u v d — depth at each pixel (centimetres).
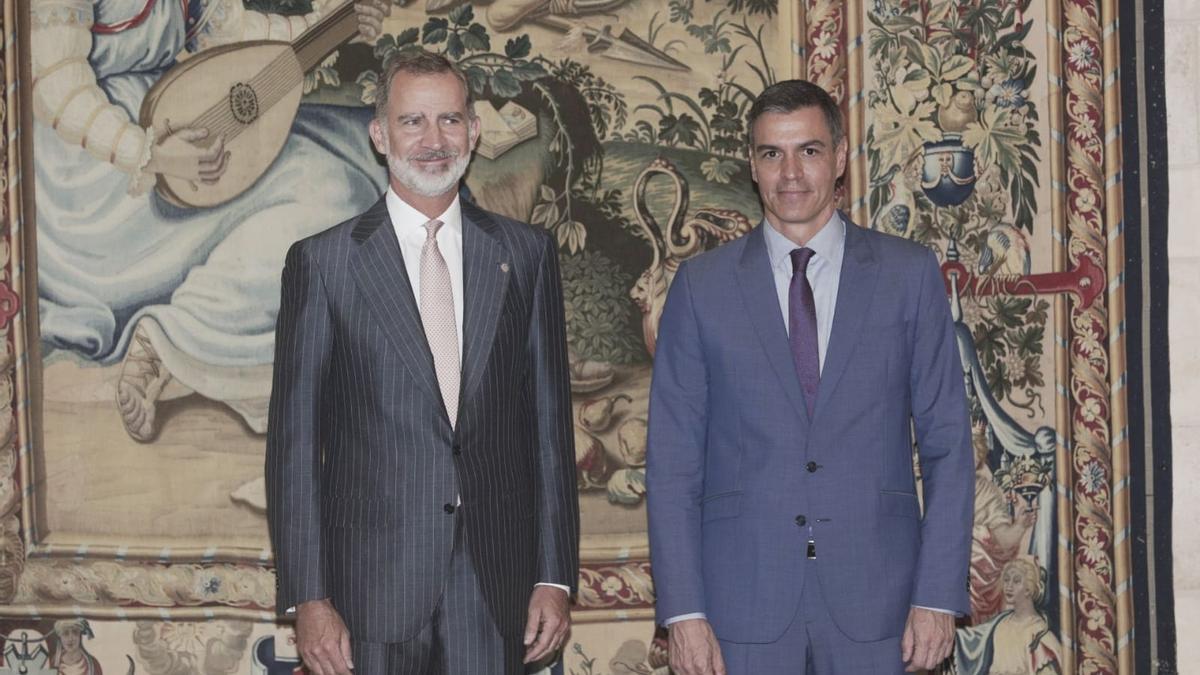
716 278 261
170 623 322
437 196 257
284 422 245
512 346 254
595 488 332
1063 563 332
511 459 253
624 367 334
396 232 258
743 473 250
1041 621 332
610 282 333
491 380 249
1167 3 332
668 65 336
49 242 321
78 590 321
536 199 330
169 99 323
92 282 322
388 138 257
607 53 334
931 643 242
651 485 257
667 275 335
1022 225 334
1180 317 332
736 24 338
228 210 325
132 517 322
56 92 321
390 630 239
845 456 246
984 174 336
